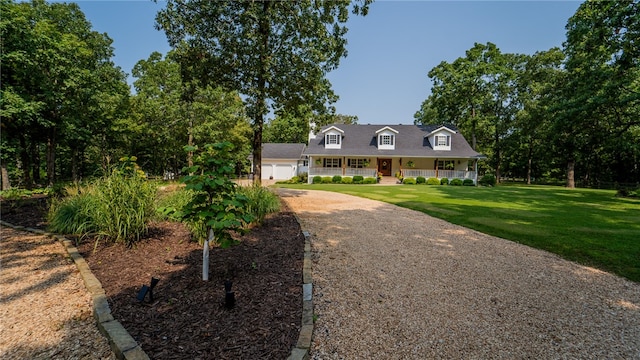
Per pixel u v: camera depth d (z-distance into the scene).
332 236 5.74
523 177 39.75
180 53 10.65
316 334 2.45
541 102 23.59
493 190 18.22
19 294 2.99
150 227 5.35
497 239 5.89
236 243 3.03
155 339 2.13
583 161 29.80
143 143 24.86
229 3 9.91
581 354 2.34
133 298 2.75
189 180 2.86
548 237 6.01
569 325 2.78
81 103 16.55
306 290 3.06
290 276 3.42
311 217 7.75
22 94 13.60
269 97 11.30
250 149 34.38
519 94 27.38
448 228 6.82
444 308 3.03
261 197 7.38
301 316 2.56
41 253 4.20
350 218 7.76
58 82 15.03
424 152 26.47
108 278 3.23
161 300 2.72
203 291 2.92
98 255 3.99
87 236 4.82
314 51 10.02
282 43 10.73
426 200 12.25
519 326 2.74
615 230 6.68
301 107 11.38
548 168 35.28
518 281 3.80
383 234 6.08
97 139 21.70
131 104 21.31
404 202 11.45
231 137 27.27
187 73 11.28
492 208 10.09
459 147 27.08
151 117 22.12
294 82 10.95
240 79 11.02
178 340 2.12
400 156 25.92
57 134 16.56
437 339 2.48
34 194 10.91
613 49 13.72
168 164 31.25
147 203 5.00
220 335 2.20
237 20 10.13
